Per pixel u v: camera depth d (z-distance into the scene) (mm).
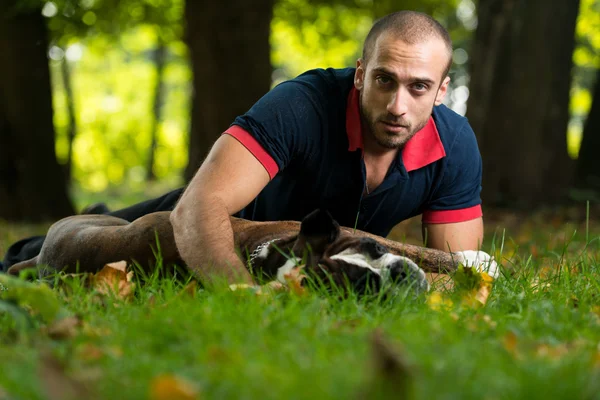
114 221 5043
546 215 14242
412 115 4316
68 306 3709
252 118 4348
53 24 15719
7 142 14469
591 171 17453
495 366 2543
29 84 14461
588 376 2400
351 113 4566
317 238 3742
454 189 4930
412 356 2633
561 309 3646
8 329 3256
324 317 3266
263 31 14250
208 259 3934
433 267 4453
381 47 4262
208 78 14195
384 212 4887
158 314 3277
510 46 15492
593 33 21984
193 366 2643
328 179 4684
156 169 42219
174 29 18031
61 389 2250
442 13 17844
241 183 4227
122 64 40969
